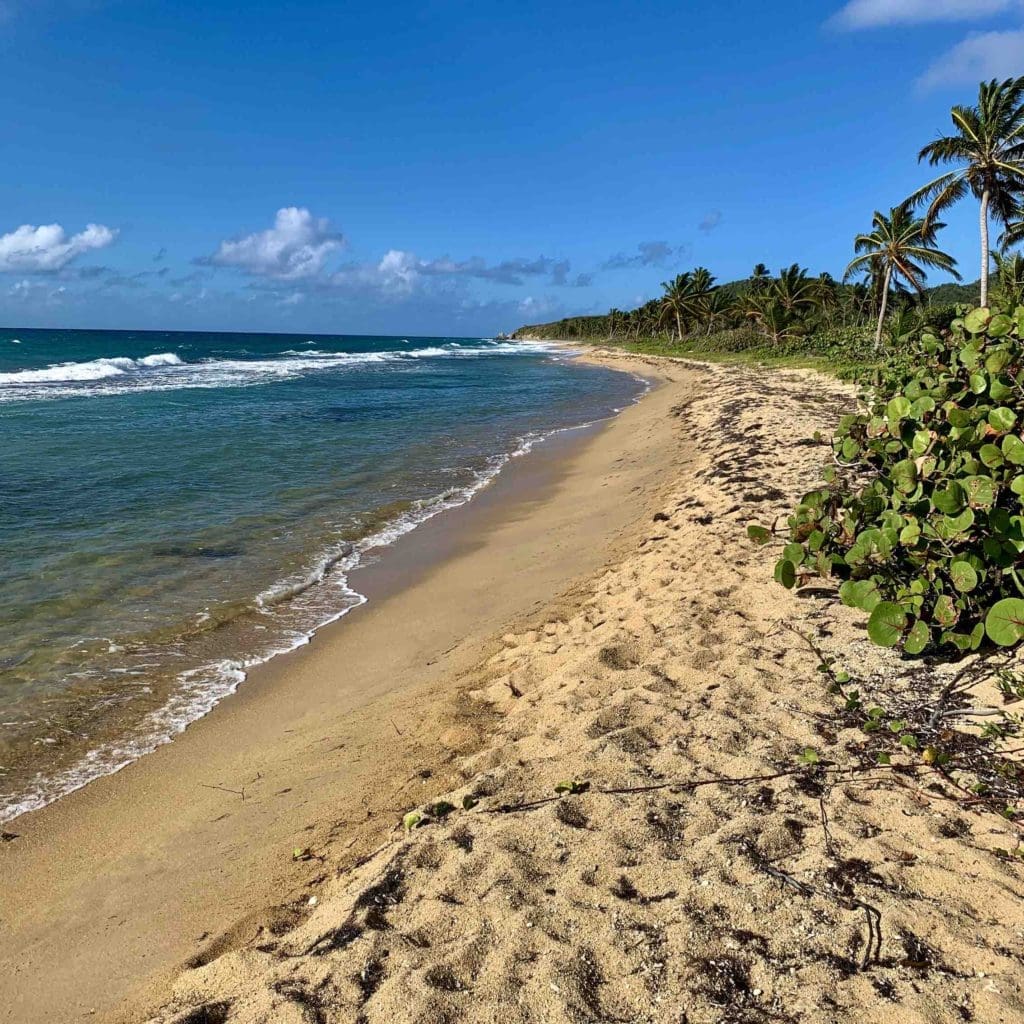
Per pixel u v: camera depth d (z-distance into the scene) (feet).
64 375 105.70
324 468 46.55
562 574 25.62
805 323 161.27
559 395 101.30
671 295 222.28
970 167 80.38
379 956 8.15
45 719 16.88
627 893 8.73
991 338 16.02
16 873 12.03
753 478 31.99
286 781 13.91
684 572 21.47
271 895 10.60
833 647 14.84
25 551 28.37
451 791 11.81
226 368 136.87
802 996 7.01
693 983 7.29
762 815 9.91
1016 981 6.87
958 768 10.52
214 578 26.40
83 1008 9.05
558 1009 7.11
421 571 27.81
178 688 18.53
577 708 13.93
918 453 15.05
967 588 12.48
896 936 7.61
